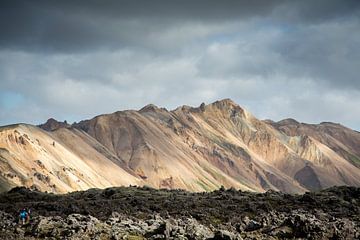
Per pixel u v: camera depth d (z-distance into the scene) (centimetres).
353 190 19825
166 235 11094
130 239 10900
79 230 11431
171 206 18500
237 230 13188
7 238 11300
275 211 16588
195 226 11856
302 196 19412
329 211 16775
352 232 11912
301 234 11856
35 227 11925
